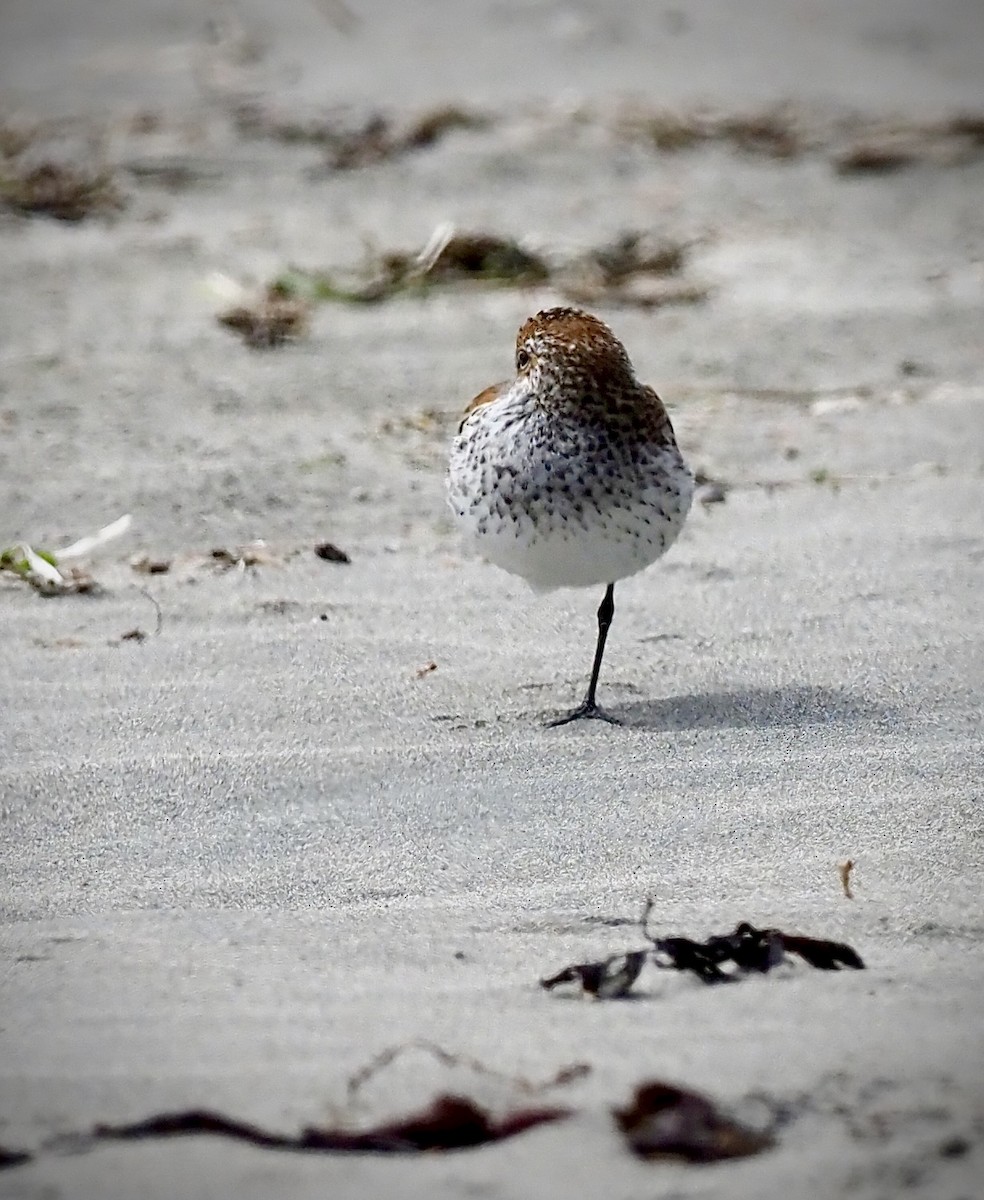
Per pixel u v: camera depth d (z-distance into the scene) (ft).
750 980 24.76
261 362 56.75
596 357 34.12
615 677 36.96
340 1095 21.63
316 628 39.14
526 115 83.10
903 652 37.86
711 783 32.04
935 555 43.01
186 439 50.19
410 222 70.54
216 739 33.91
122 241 68.03
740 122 82.17
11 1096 21.76
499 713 35.19
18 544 42.83
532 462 34.40
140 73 89.04
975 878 28.27
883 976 24.86
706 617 39.91
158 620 39.45
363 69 90.02
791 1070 22.09
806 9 101.40
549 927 26.76
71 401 52.85
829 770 32.48
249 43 93.09
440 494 47.09
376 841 30.14
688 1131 20.44
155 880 28.89
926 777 32.09
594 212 71.92
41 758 33.12
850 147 80.02
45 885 28.76
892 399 54.08
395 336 59.31
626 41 95.25
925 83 90.27
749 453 49.96
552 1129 20.85
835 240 69.31
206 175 75.46
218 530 44.50
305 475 47.93
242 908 27.78
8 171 74.49
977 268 66.39
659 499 34.88
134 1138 20.75
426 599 40.86
